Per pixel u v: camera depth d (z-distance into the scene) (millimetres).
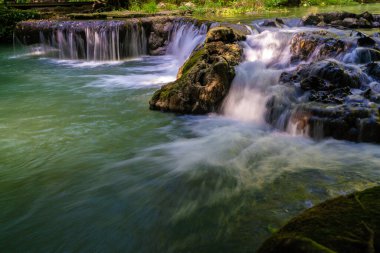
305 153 5215
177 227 3736
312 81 6359
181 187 4512
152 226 3787
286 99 6305
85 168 5168
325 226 2230
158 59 12992
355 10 16781
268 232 3512
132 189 4543
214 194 4297
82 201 4336
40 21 14781
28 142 6184
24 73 11898
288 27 11898
